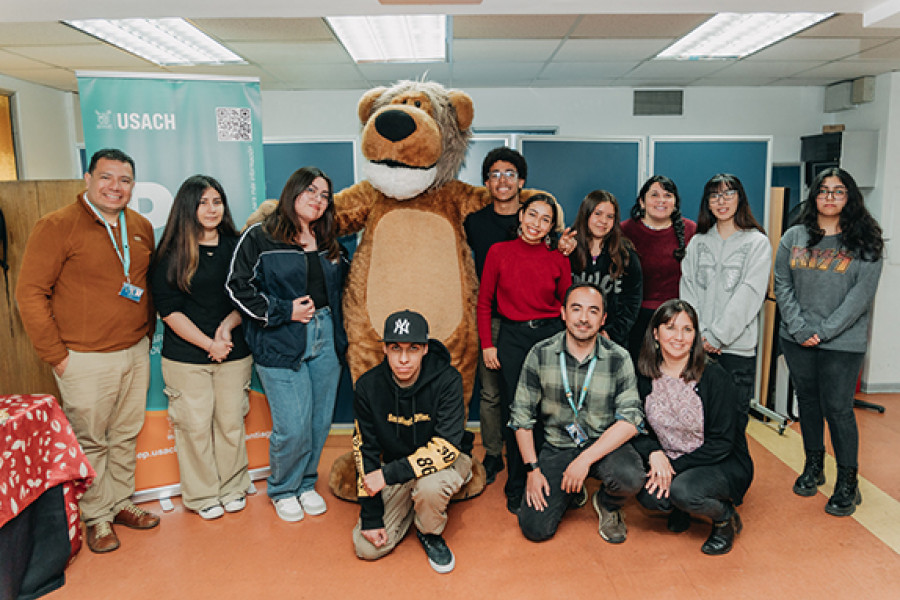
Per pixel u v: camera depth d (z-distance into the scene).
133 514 2.46
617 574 2.12
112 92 2.56
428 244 2.60
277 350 2.38
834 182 2.42
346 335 2.62
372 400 2.18
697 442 2.29
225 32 4.05
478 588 2.05
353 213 2.68
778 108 6.00
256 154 2.78
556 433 2.41
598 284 2.61
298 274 2.38
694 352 2.26
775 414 3.49
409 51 4.63
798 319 2.56
